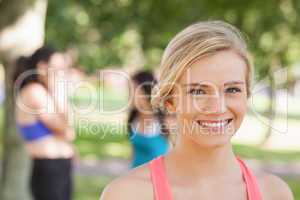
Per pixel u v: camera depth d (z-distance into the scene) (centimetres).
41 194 672
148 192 295
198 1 1387
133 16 1344
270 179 316
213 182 300
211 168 300
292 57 2000
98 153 1808
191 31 290
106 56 1303
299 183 1439
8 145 891
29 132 672
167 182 296
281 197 313
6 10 842
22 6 845
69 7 1189
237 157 316
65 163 683
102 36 1302
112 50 1336
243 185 305
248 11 1398
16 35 847
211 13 1385
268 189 312
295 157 1962
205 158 298
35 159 675
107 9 1308
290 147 2203
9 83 854
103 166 1595
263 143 2120
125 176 300
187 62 287
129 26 1361
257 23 1452
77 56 1237
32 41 855
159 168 300
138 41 1430
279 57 1636
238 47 291
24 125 675
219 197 298
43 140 669
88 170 1520
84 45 1255
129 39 1433
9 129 879
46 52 676
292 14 1478
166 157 305
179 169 300
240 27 1398
